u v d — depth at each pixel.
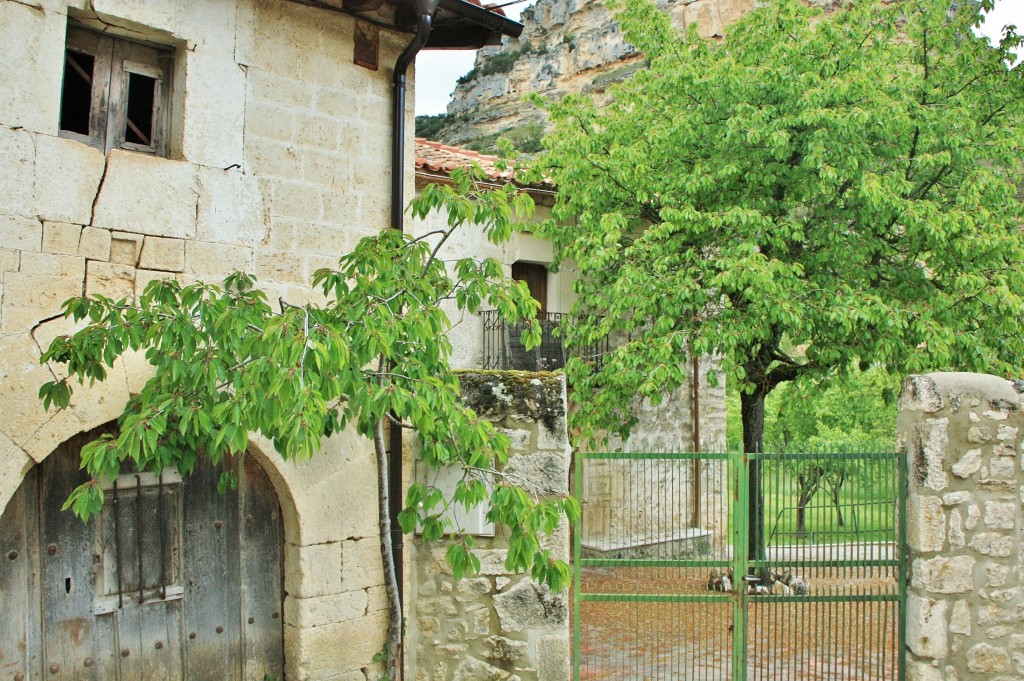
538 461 6.04
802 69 9.92
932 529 6.16
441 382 4.50
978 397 6.28
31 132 4.56
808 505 6.52
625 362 9.20
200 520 5.28
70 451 4.80
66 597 4.73
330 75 5.90
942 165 9.52
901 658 6.36
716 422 13.22
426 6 5.80
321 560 5.55
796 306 8.62
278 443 4.16
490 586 5.99
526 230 10.98
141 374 4.88
